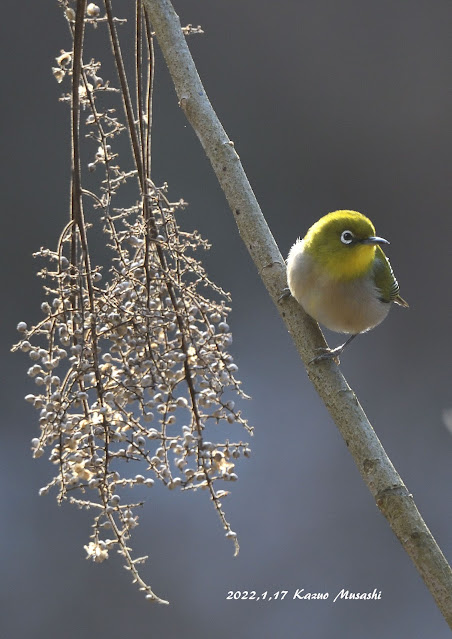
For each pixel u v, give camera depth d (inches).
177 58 219.1
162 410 181.6
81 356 179.8
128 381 178.7
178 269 188.5
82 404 180.2
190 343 185.2
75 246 191.8
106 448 175.2
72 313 187.3
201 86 221.3
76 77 188.9
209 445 177.8
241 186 223.8
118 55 195.0
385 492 187.0
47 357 183.0
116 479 178.9
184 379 182.1
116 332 185.2
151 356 180.9
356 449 195.0
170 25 218.7
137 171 193.0
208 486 178.4
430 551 180.2
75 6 192.4
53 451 176.4
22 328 181.9
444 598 176.6
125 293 187.2
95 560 175.5
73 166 190.4
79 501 176.1
